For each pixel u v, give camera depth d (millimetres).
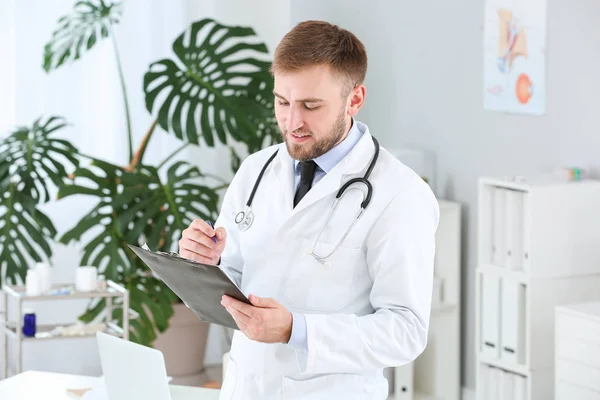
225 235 1917
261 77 4883
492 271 3758
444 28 4516
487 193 3781
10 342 5227
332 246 1837
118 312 4328
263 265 1906
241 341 1924
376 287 1795
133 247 1789
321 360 1697
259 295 1893
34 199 4625
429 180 4668
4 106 5234
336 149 1869
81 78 5395
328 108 1743
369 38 5086
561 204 3578
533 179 3727
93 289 4141
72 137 5406
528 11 4000
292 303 1855
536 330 3596
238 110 4770
